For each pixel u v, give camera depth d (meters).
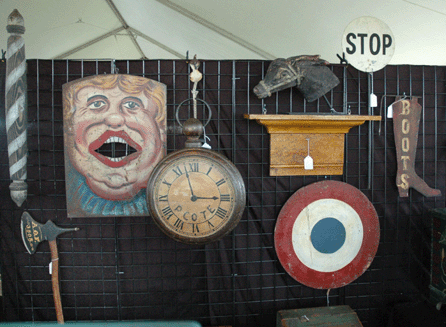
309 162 1.50
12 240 1.54
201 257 1.61
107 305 1.59
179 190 1.34
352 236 1.60
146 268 1.59
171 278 1.60
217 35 2.08
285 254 1.57
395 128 1.60
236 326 1.63
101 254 1.57
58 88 1.50
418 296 1.71
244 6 1.63
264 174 1.59
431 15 1.48
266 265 1.62
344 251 1.61
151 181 1.34
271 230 1.61
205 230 1.35
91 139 1.46
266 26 1.78
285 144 1.52
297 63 1.45
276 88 1.45
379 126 1.62
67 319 1.58
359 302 1.69
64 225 1.55
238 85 1.55
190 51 2.57
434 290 1.58
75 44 2.47
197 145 1.38
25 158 1.41
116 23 2.44
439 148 1.67
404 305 1.63
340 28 1.65
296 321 1.45
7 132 1.38
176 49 2.69
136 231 1.57
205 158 1.34
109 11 2.21
